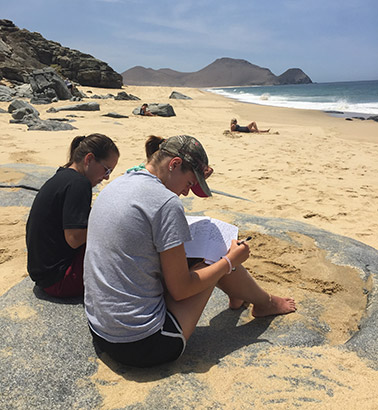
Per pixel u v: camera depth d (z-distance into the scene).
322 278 2.71
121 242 1.65
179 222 1.66
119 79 41.56
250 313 2.45
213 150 9.97
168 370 1.83
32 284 2.43
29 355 1.82
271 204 5.75
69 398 1.63
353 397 1.55
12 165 5.83
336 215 5.40
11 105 16.33
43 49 43.28
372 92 61.34
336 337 2.21
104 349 1.80
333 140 12.34
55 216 2.14
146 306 1.72
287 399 1.56
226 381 1.71
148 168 1.84
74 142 2.35
